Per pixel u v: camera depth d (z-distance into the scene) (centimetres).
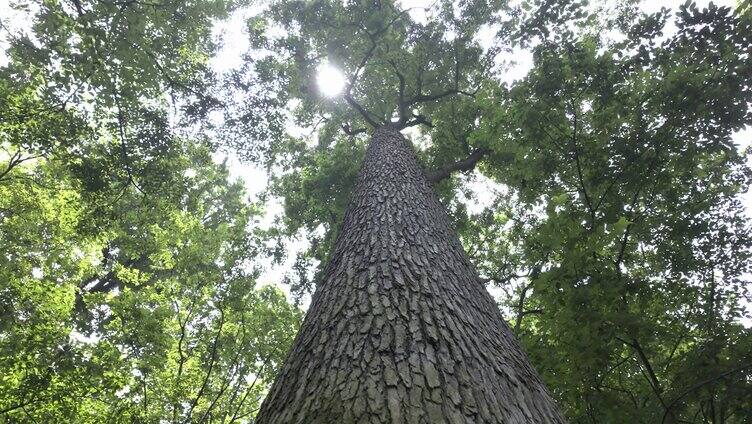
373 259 275
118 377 645
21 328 670
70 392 620
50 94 683
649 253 609
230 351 775
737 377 392
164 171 909
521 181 725
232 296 790
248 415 768
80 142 798
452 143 1050
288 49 1080
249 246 888
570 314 434
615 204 562
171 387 707
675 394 428
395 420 139
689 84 543
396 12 1053
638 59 599
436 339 189
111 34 652
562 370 430
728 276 547
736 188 589
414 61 1092
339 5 1066
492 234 1083
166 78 835
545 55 651
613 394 421
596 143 606
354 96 1176
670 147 570
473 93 1105
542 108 622
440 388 156
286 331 793
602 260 473
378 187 444
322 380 169
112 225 927
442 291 242
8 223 887
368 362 172
